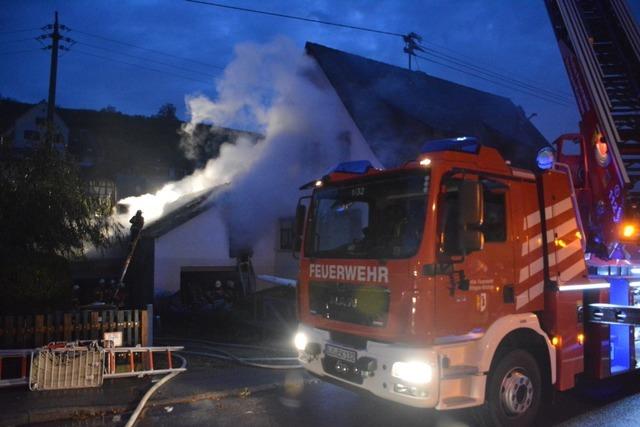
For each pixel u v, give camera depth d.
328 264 5.73
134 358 8.03
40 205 8.88
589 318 6.23
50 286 8.63
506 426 5.29
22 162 9.25
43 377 6.75
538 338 5.62
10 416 5.73
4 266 8.33
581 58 7.67
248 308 12.95
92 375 6.96
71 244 9.46
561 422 5.82
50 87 24.52
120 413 6.17
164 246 15.04
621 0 8.83
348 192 5.76
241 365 8.34
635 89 7.70
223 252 16.02
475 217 4.64
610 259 6.86
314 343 5.83
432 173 4.90
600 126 7.02
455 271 4.95
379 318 5.06
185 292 15.09
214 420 5.93
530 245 5.65
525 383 5.43
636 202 6.93
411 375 4.74
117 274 15.92
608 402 6.55
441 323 4.81
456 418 5.97
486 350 4.98
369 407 6.40
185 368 7.93
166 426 5.73
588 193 7.28
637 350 6.74
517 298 5.46
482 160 5.32
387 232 5.20
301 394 6.95
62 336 7.78
